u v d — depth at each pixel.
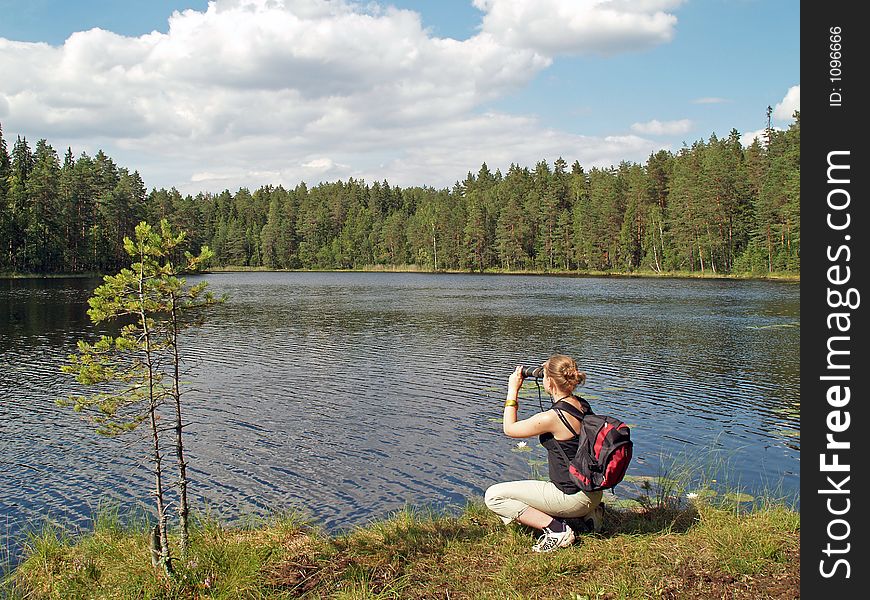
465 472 10.86
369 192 168.00
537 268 109.19
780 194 72.75
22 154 96.00
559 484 5.43
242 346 25.14
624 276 91.06
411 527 6.12
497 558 5.31
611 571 4.88
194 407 15.41
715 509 6.41
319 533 6.37
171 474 10.88
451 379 18.83
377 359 22.25
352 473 10.86
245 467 11.17
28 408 15.19
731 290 57.34
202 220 146.00
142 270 5.36
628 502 7.85
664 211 97.12
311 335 28.48
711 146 105.38
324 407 15.46
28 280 70.81
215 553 5.27
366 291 61.91
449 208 131.00
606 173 122.56
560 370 5.45
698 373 19.50
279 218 150.62
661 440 12.49
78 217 83.50
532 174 136.75
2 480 10.62
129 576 5.12
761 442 12.27
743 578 4.69
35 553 6.40
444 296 53.91
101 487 10.32
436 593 4.74
